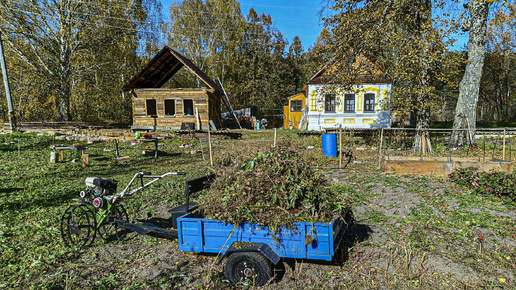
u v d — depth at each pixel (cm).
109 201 524
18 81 3062
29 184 931
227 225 411
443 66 1227
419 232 550
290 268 434
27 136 1788
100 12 3158
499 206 648
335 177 932
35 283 419
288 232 388
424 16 1343
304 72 5903
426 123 1343
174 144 1792
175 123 2688
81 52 3359
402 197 724
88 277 434
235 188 425
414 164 948
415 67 1224
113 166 1217
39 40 2806
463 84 1416
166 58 2708
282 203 409
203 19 5022
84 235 530
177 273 433
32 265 461
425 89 1243
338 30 1344
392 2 1290
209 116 2694
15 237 564
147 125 2700
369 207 684
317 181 448
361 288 394
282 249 392
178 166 1221
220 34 5178
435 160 938
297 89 6241
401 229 568
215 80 5409
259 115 5516
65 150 1468
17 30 2669
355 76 1403
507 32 2352
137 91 2700
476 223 571
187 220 427
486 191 721
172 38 5025
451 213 625
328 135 1332
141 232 502
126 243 548
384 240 528
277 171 432
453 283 402
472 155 1214
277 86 5744
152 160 1354
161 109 2698
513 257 458
